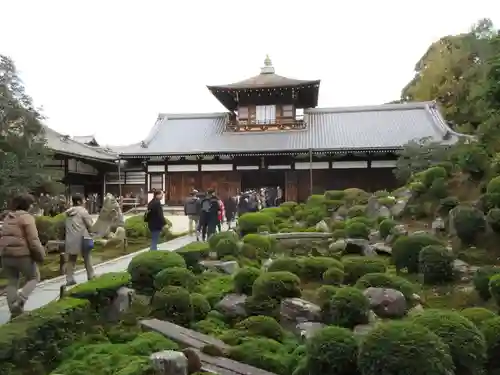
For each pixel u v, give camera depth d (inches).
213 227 670.5
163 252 354.0
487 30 1663.4
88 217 408.5
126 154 1603.1
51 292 390.3
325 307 284.2
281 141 1647.4
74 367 222.1
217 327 284.4
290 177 1612.9
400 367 171.0
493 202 435.8
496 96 486.9
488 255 396.8
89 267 405.1
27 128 587.2
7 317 316.2
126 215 1427.2
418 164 939.3
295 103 1820.9
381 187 1552.7
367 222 579.5
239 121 1797.5
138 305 303.4
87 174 1633.9
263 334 266.2
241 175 1640.0
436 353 174.1
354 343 203.3
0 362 214.2
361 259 386.0
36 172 600.4
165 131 1868.8
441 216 525.0
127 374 202.8
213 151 1561.3
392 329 185.2
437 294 339.3
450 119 1758.1
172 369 203.0
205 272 410.3
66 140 1534.2
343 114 1878.7
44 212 783.7
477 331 201.9
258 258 485.1
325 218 729.6
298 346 250.1
